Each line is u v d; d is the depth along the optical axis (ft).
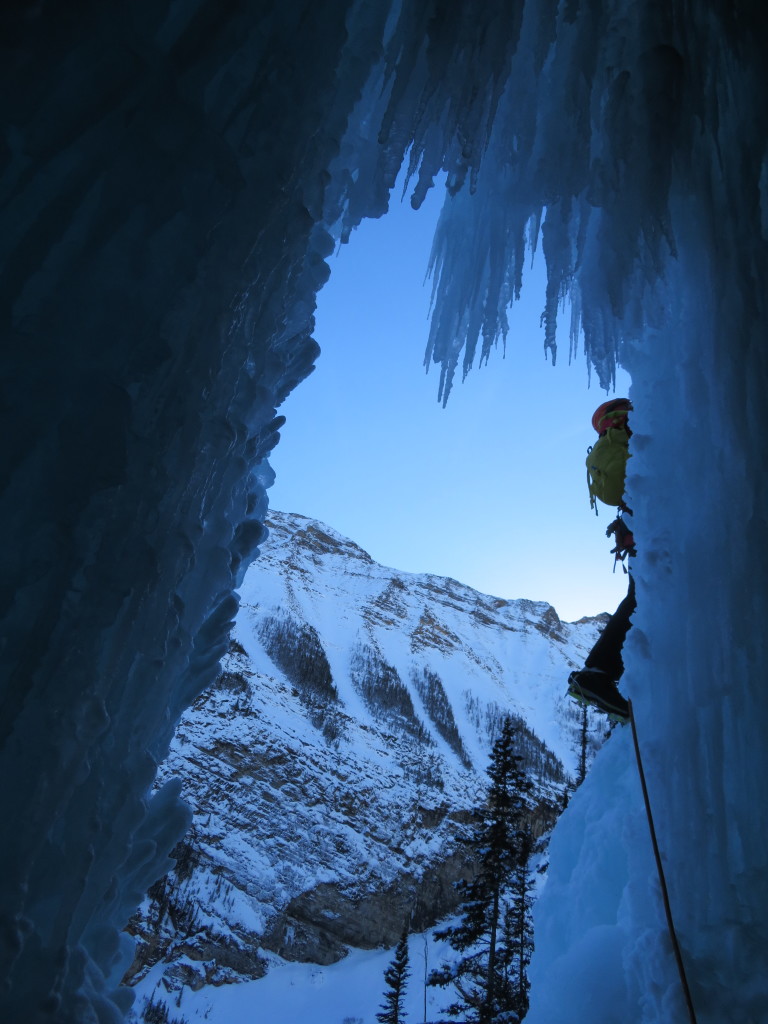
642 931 6.85
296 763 252.42
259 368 5.02
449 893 232.53
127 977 156.66
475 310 9.95
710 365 7.93
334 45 5.30
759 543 7.10
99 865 3.57
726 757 6.89
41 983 3.04
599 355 9.39
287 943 188.96
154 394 3.86
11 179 3.44
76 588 3.35
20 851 3.02
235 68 4.57
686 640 7.35
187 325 4.07
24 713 3.14
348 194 7.18
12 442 3.23
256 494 5.75
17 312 3.36
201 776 226.58
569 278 9.68
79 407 3.45
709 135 8.39
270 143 4.72
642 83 8.01
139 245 3.84
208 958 171.94
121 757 3.77
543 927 10.41
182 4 4.28
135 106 3.93
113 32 3.86
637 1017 6.70
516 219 9.63
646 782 7.30
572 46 7.91
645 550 8.02
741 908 6.25
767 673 6.79
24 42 3.49
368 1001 167.12
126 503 3.62
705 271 8.18
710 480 7.64
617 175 7.89
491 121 7.18
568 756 342.23
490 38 6.97
